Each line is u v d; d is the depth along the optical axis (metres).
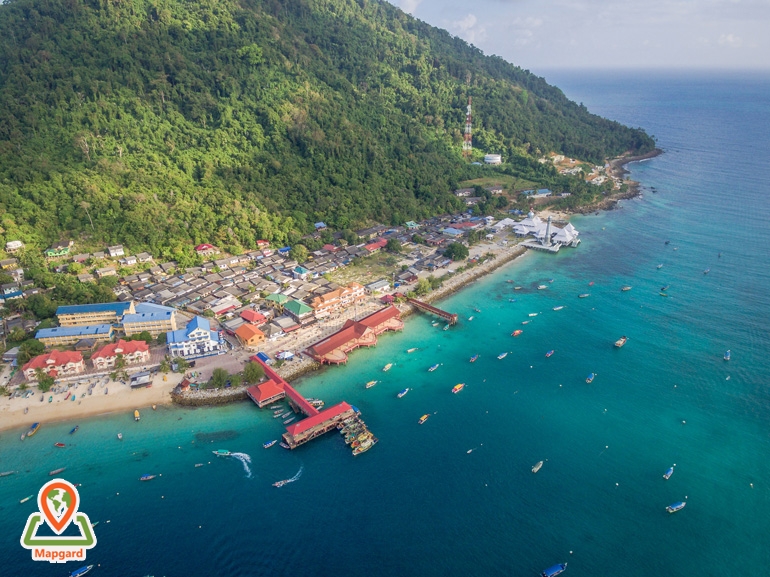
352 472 128.50
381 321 196.12
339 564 104.81
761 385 160.75
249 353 179.12
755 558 105.69
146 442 139.00
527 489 122.75
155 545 109.31
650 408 151.50
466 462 131.50
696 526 112.81
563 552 107.00
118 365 167.38
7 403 153.12
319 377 168.88
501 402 155.50
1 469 129.62
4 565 104.81
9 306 198.12
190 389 158.88
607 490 122.31
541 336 193.62
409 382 166.25
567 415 149.38
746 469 128.25
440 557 106.00
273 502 119.75
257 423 146.62
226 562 105.69
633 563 104.56
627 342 187.50
